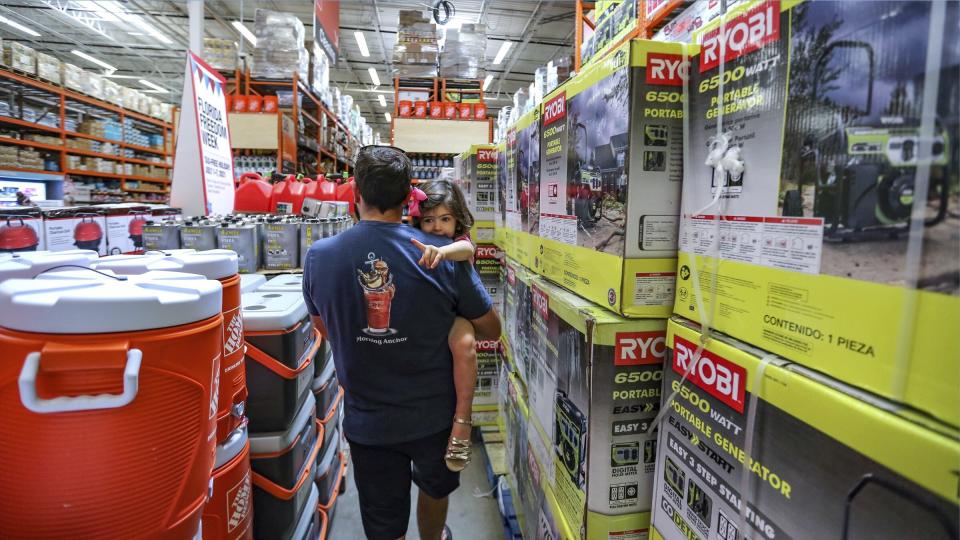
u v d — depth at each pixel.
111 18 10.15
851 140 0.49
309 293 1.39
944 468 0.39
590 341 0.93
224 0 9.70
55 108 7.76
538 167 1.53
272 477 1.42
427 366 1.37
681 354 0.82
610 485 0.96
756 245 0.65
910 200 0.42
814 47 0.54
